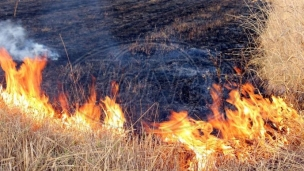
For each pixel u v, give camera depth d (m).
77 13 8.17
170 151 3.59
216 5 9.02
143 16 8.14
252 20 7.27
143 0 9.42
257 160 3.67
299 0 6.03
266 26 6.80
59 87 5.04
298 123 4.31
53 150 3.32
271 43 5.75
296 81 5.04
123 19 7.89
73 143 3.42
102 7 8.72
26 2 8.86
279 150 3.77
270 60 5.43
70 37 6.79
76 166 3.08
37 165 3.05
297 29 5.32
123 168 3.14
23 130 3.38
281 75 5.23
